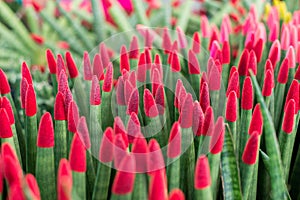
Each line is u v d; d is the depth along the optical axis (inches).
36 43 52.6
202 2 58.4
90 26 60.2
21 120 33.1
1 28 54.6
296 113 25.2
